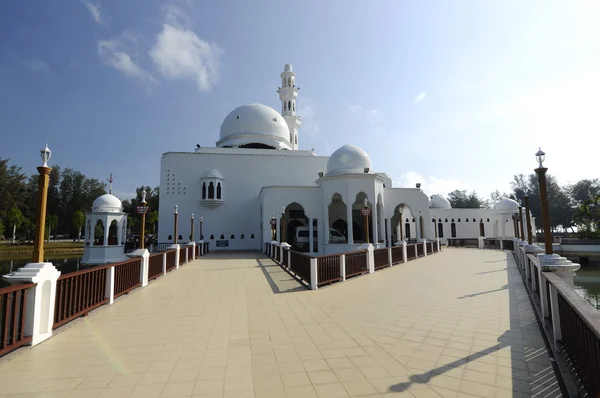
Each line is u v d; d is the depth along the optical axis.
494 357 4.31
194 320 6.28
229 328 5.74
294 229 29.16
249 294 8.82
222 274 12.88
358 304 7.53
